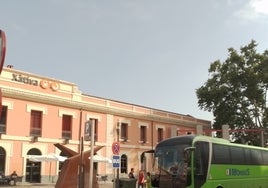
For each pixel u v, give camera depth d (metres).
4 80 35.06
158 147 19.52
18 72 36.22
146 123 51.16
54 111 39.38
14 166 35.31
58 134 39.47
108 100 45.78
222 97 56.53
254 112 55.22
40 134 37.88
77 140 41.16
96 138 43.44
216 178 19.20
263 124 54.53
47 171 37.91
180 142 18.78
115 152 21.08
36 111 38.00
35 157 35.06
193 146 18.33
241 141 55.84
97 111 44.03
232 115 55.81
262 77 53.22
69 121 41.00
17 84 36.03
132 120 48.97
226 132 44.75
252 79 53.59
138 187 27.30
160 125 53.28
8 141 35.09
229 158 20.64
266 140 54.16
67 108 40.72
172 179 18.22
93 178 22.27
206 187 18.39
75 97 41.44
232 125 55.34
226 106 56.16
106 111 45.12
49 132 38.62
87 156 22.16
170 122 54.97
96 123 43.81
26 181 36.09
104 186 36.97
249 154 22.78
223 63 57.00
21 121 36.28
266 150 24.91
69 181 21.50
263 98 54.16
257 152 23.72
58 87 39.81
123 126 47.94
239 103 55.84
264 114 54.50
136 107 49.81
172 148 18.89
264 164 24.20
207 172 18.67
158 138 52.97
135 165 48.66
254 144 55.34
